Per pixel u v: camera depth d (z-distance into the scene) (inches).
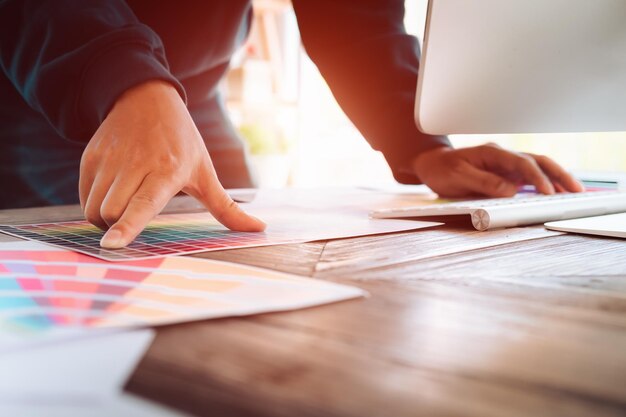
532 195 33.8
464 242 19.4
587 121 30.1
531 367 7.9
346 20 42.8
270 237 19.5
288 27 145.9
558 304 11.5
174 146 20.2
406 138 39.4
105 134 20.9
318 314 10.3
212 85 48.9
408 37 43.0
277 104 140.1
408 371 7.6
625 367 7.9
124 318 9.5
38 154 41.5
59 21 26.4
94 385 6.7
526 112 28.4
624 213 27.6
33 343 8.2
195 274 13.4
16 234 19.7
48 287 11.8
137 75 22.2
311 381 7.1
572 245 19.1
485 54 26.2
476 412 6.3
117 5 29.3
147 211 18.1
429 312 10.7
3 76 38.7
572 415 6.3
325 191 39.9
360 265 15.2
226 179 52.0
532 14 26.6
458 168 34.8
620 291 12.7
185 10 42.8
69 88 24.9
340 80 44.0
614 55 29.3
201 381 7.0
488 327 9.8
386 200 33.5
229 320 9.7
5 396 6.4
